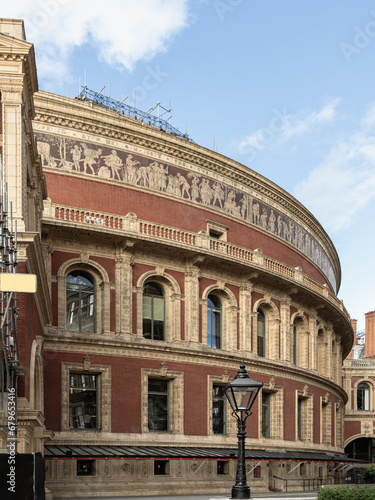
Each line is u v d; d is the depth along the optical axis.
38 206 34.34
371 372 90.06
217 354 47.00
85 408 41.25
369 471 69.50
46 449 37.25
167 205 47.31
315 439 58.97
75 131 43.97
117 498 36.69
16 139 26.28
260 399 50.94
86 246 42.41
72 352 40.66
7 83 26.58
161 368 43.91
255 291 52.28
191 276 46.62
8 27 27.81
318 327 62.53
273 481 50.44
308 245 64.19
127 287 43.25
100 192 44.19
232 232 52.03
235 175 52.94
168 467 41.88
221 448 45.91
